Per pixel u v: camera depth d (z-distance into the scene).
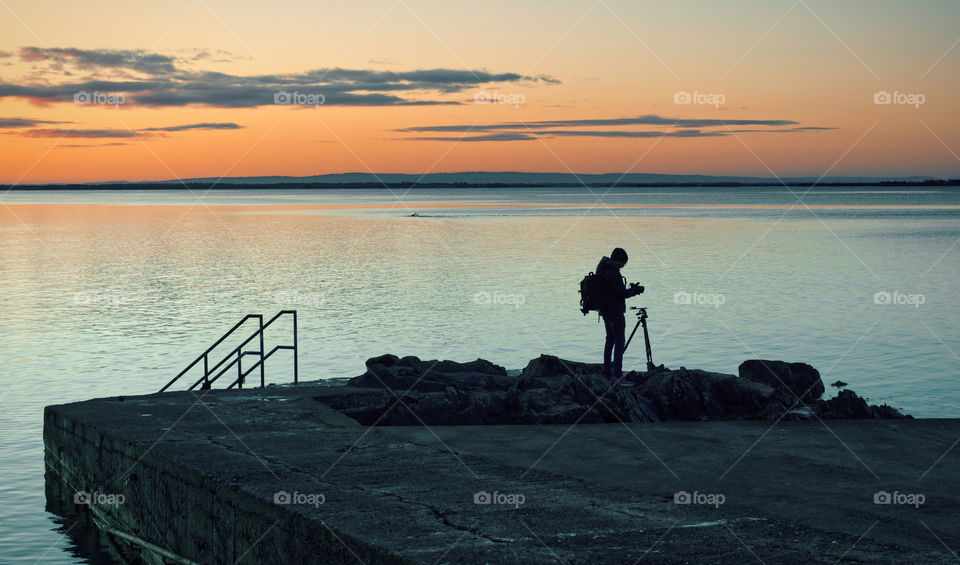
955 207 189.38
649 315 31.02
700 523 6.59
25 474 12.98
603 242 73.94
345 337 26.88
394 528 6.48
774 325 28.58
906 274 45.84
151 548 9.18
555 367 14.17
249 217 141.62
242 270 50.06
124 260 57.44
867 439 9.83
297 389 12.86
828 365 21.94
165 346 25.48
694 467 8.60
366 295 37.75
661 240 76.25
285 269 50.53
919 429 10.36
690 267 50.41
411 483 7.78
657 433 10.16
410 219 129.00
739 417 12.15
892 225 103.38
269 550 7.22
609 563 5.72
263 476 8.05
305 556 6.78
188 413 11.24
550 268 50.09
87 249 67.94
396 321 30.20
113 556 9.95
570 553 5.92
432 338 26.61
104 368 22.20
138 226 108.38
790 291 38.19
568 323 29.36
